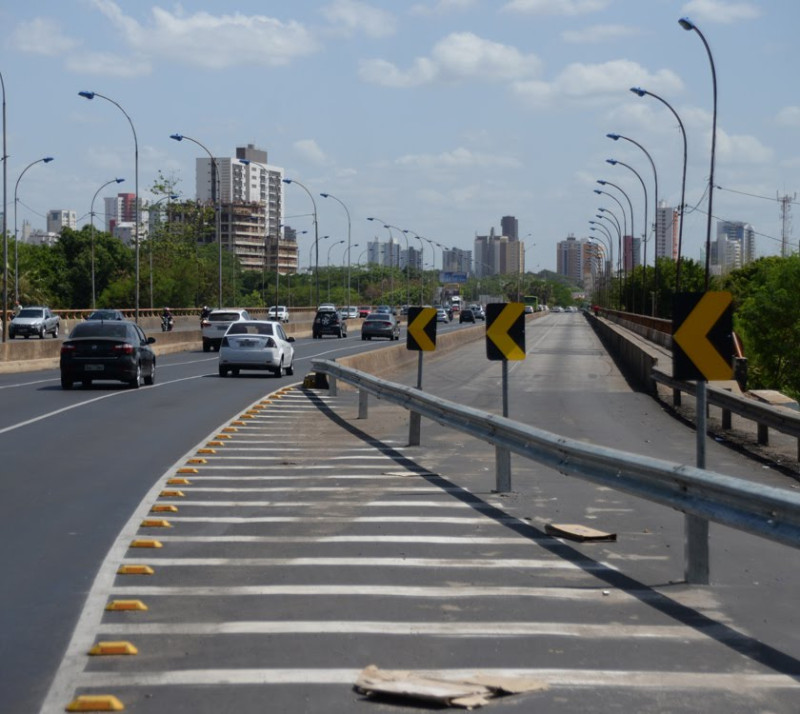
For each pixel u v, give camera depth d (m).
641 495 8.86
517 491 12.78
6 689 5.90
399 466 14.84
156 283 123.31
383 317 71.00
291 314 109.38
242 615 7.37
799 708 5.62
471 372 40.81
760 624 7.25
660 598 7.90
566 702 5.71
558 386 33.47
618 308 117.81
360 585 8.20
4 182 47.84
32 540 9.83
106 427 19.38
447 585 8.23
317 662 6.35
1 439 17.48
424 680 5.91
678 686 5.97
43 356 43.06
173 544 9.67
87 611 7.45
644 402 27.41
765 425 17.70
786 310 72.56
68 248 137.38
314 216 94.38
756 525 7.23
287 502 11.86
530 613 7.46
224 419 21.14
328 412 23.12
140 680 6.02
